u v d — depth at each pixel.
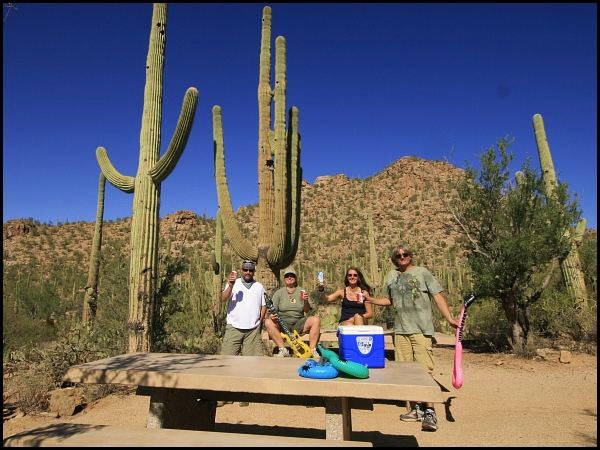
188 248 50.16
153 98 7.56
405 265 4.74
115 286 8.92
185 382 3.01
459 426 4.59
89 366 3.37
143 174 7.25
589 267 12.52
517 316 9.83
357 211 63.97
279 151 8.91
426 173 67.81
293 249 9.54
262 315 5.55
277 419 4.86
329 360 3.02
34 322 11.80
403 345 4.64
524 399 5.83
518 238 9.29
